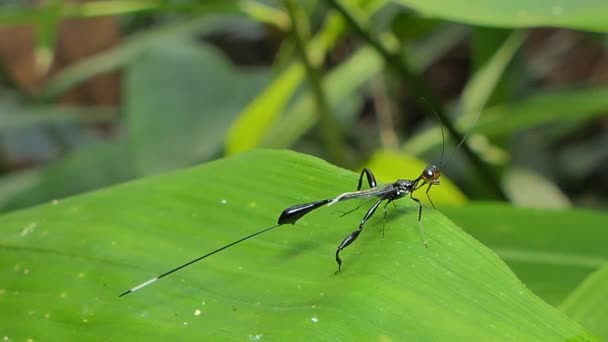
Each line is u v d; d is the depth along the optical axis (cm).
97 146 41
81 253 21
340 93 34
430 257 20
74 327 21
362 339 20
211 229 22
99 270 21
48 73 63
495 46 34
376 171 29
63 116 48
